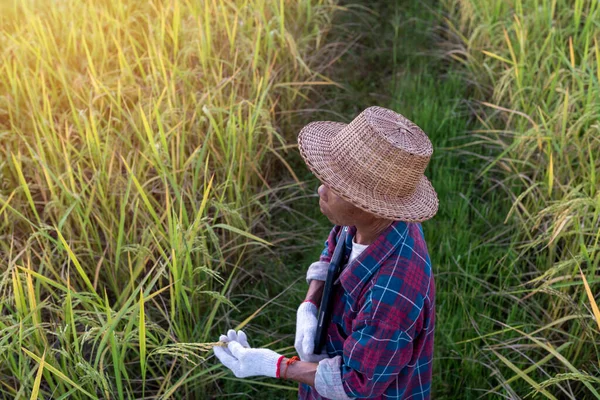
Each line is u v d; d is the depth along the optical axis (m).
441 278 3.64
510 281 3.66
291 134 4.78
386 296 1.89
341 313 2.16
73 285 3.33
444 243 3.82
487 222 4.02
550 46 4.74
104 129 3.86
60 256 3.34
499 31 5.25
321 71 5.26
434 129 4.78
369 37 6.13
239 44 4.58
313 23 5.59
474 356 3.16
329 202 2.00
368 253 1.96
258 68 4.67
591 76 3.85
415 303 1.91
